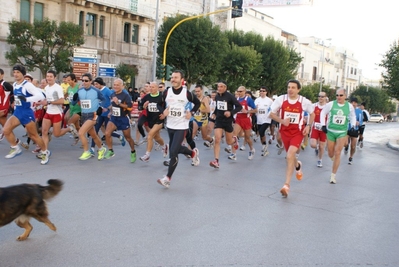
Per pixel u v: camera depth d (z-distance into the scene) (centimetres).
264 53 3922
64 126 1245
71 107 1099
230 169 942
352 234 522
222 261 415
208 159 1075
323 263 424
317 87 6072
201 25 3016
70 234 471
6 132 871
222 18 4472
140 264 398
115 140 1381
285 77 4100
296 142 714
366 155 1492
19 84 840
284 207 634
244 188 750
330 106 860
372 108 7912
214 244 461
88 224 508
